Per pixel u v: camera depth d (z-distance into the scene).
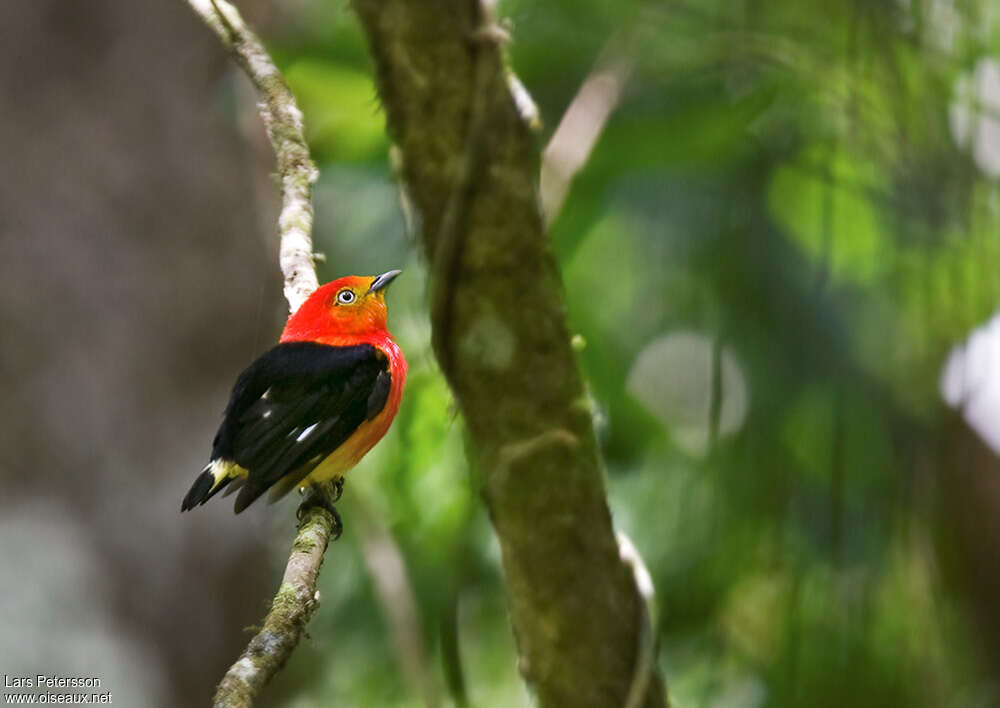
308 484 8.52
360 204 11.69
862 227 10.59
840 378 7.36
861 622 6.23
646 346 12.02
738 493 7.13
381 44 3.95
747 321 9.02
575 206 11.35
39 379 12.64
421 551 9.16
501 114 3.92
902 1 5.98
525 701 10.88
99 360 12.77
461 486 8.85
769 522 7.00
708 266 9.25
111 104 12.96
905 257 6.55
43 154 12.80
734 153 10.95
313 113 11.24
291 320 9.05
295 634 5.79
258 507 13.22
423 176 4.00
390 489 9.00
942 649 6.23
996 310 5.96
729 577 7.25
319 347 8.79
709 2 8.58
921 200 5.91
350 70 10.98
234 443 8.63
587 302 12.38
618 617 4.15
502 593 10.42
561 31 11.31
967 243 5.88
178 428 12.88
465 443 4.34
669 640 9.55
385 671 11.27
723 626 9.12
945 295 6.11
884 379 8.48
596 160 11.05
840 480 6.02
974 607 12.01
